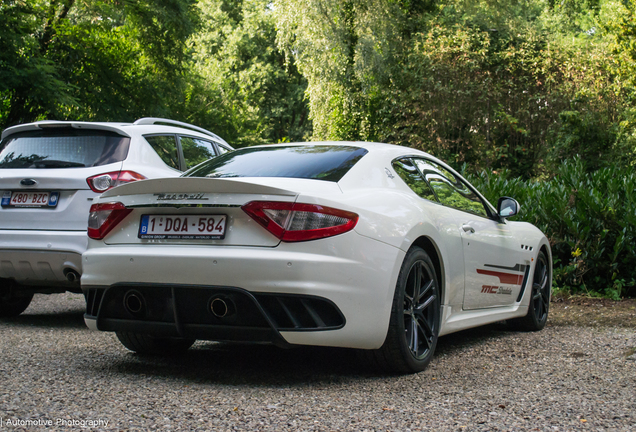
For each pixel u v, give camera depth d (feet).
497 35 63.77
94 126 16.84
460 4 68.95
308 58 73.77
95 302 10.91
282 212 9.50
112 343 13.76
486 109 61.00
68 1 61.26
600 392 9.55
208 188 9.92
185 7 64.95
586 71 56.80
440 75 62.18
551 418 8.16
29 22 49.85
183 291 9.79
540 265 17.01
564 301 21.04
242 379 10.37
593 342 14.02
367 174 11.16
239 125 117.70
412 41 66.74
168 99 69.77
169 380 10.23
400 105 65.57
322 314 9.50
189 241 10.00
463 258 12.86
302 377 10.54
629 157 46.96
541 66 59.93
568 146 49.88
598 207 21.81
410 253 10.84
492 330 16.37
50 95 49.24
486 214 15.16
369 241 9.92
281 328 9.37
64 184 15.76
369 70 68.08
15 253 15.74
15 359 11.69
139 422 7.84
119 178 16.03
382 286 10.00
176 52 67.26
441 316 12.01
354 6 70.23
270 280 9.27
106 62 64.85
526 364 11.76
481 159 60.59
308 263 9.27
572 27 79.56
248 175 11.17
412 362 10.69
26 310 19.90
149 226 10.45
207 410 8.43
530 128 60.59
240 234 9.69
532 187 24.80
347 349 13.17
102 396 9.11
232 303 9.50
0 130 52.90
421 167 13.15
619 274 21.93
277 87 146.51
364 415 8.26
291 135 144.05
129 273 10.17
